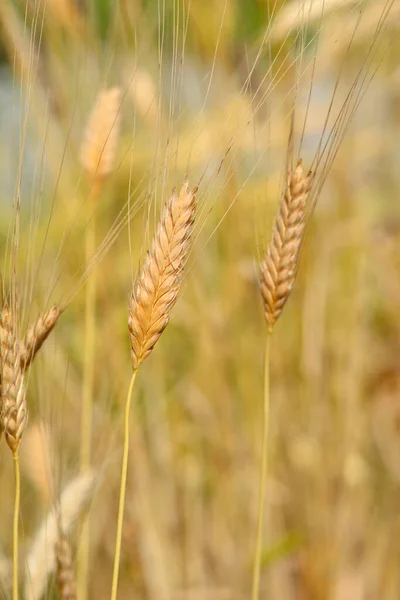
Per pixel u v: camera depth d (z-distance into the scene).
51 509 0.79
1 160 1.03
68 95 1.00
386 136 1.33
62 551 0.76
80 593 0.84
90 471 0.82
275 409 1.28
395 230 1.51
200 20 1.05
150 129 1.01
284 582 1.22
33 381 0.84
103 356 1.12
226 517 1.26
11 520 1.01
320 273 1.30
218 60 1.04
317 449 1.25
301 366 1.30
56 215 1.03
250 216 1.17
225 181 0.73
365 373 1.41
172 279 0.68
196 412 1.28
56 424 0.84
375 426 1.42
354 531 1.30
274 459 1.28
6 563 0.84
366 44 1.09
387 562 1.26
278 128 1.01
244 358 1.28
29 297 0.75
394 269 1.51
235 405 1.31
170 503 1.21
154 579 1.11
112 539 1.14
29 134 0.95
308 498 1.24
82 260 1.06
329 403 1.29
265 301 0.74
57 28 1.02
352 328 1.31
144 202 0.72
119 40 1.03
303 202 0.73
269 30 0.73
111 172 0.87
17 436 0.70
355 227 1.30
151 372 1.23
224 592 1.19
